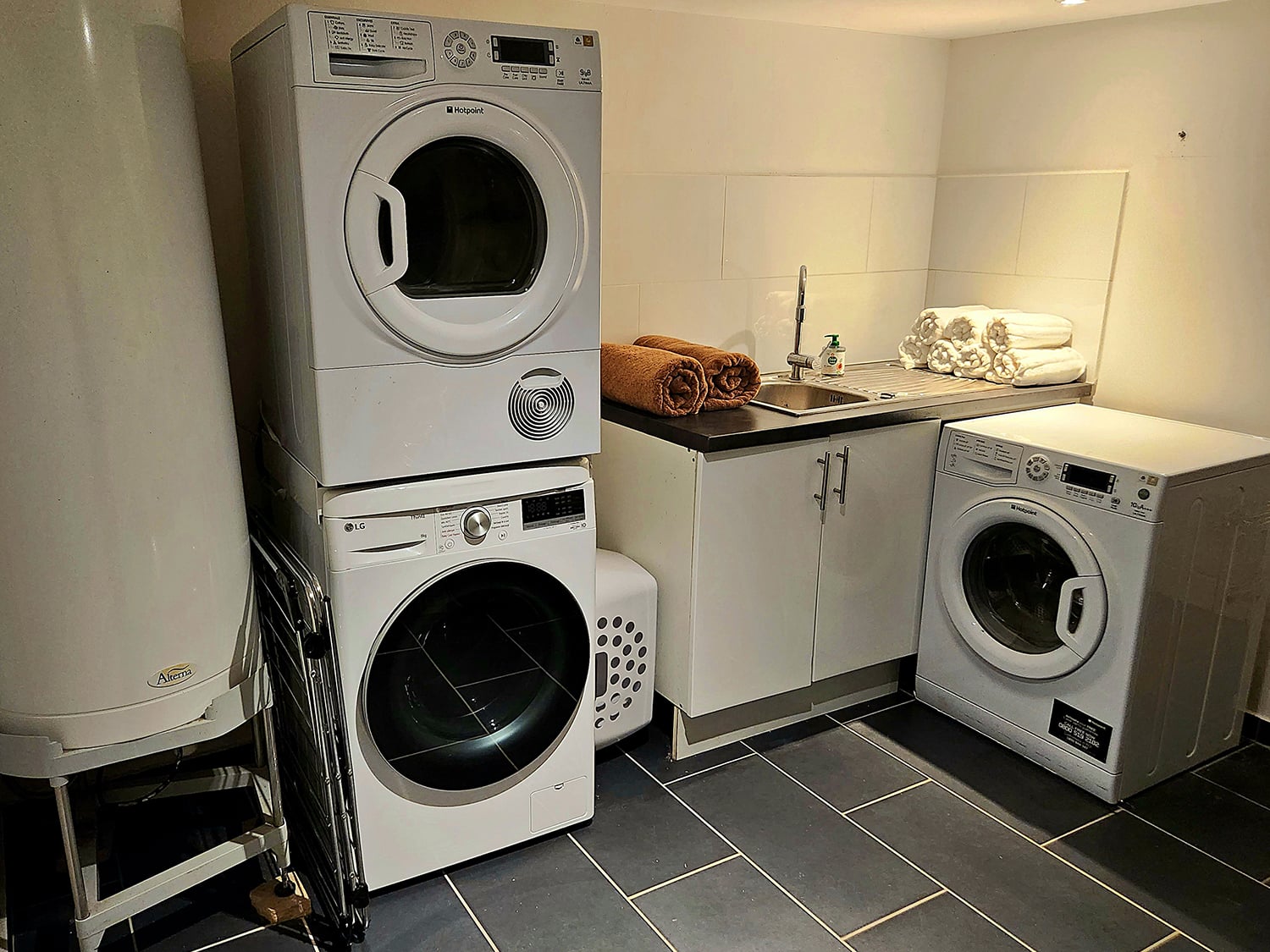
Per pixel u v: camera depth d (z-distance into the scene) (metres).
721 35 2.79
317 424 1.78
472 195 1.83
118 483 1.57
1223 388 2.66
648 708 2.54
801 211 3.06
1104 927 1.98
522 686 2.12
